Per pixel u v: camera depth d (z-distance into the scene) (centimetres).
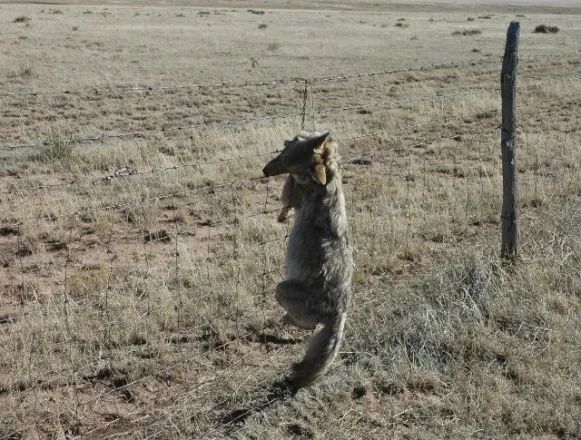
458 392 432
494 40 2780
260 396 427
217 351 464
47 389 429
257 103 1332
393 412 420
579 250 552
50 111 1195
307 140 408
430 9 7488
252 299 505
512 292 504
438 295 500
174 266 559
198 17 3956
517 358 451
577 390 425
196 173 761
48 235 619
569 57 2142
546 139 938
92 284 528
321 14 4859
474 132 1028
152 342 464
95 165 812
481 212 654
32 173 790
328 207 411
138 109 1253
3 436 397
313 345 410
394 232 593
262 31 3005
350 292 420
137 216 659
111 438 399
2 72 1559
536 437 401
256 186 752
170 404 423
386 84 1591
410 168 818
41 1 5950
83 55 1950
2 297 516
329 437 402
